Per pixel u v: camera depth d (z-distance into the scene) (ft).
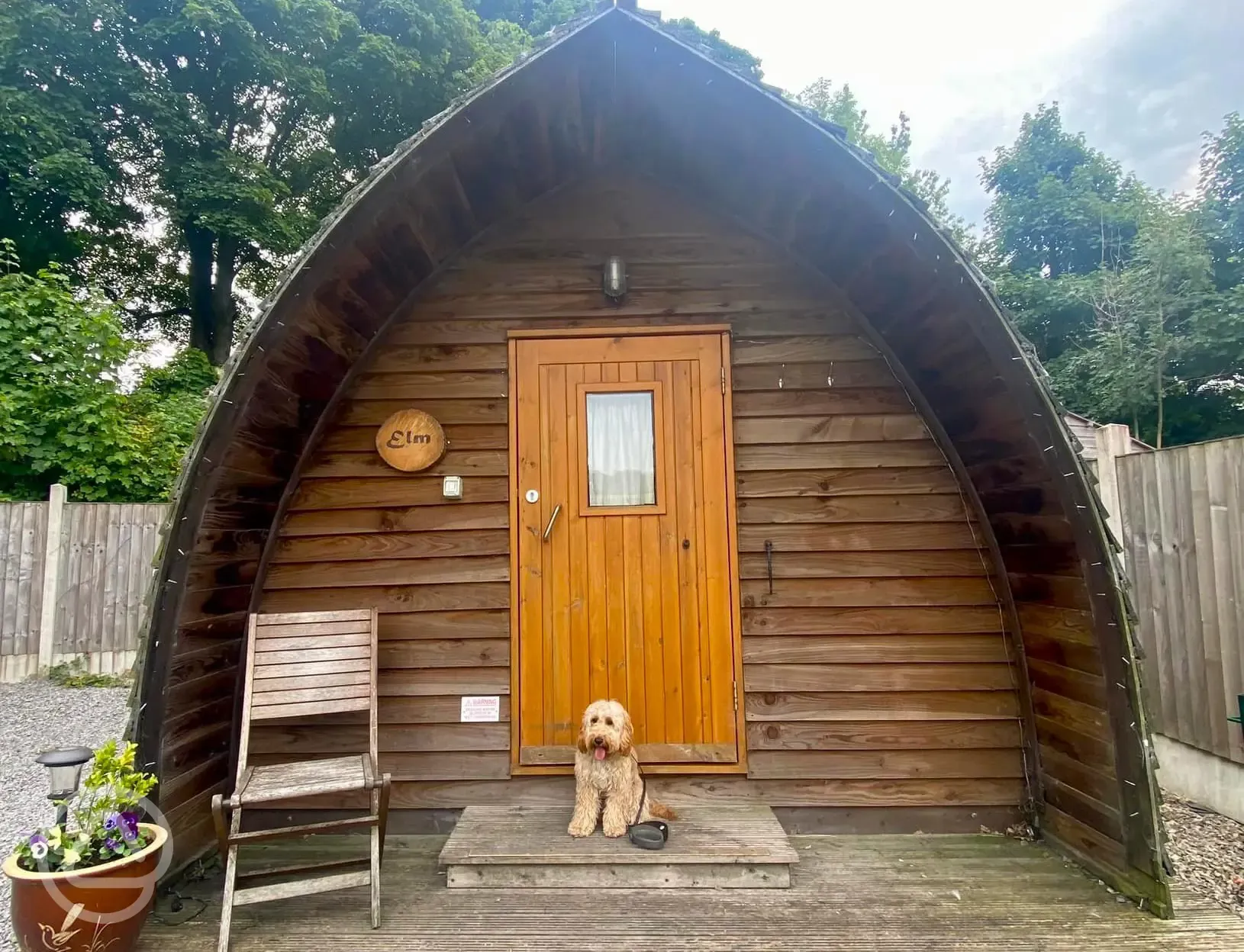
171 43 46.24
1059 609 9.57
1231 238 53.06
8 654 22.34
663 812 9.66
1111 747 8.76
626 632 10.98
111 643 23.65
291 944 7.77
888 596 10.99
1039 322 59.11
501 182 10.60
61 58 41.70
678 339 11.50
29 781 14.62
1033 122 72.95
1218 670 12.10
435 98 56.39
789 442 11.35
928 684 10.81
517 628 10.96
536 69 8.84
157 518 24.70
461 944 7.72
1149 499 13.61
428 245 10.75
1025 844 10.11
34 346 25.11
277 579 11.10
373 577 11.12
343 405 11.44
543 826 9.68
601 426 11.45
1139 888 8.34
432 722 10.86
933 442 11.32
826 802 10.60
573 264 11.68
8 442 23.79
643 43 8.81
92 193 41.14
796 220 10.69
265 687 9.40
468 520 11.21
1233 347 44.65
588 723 9.25
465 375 11.49
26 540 22.71
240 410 8.83
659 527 11.16
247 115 52.95
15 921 7.06
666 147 10.80
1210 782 12.37
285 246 49.98
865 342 11.53
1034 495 9.51
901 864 9.46
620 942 7.70
